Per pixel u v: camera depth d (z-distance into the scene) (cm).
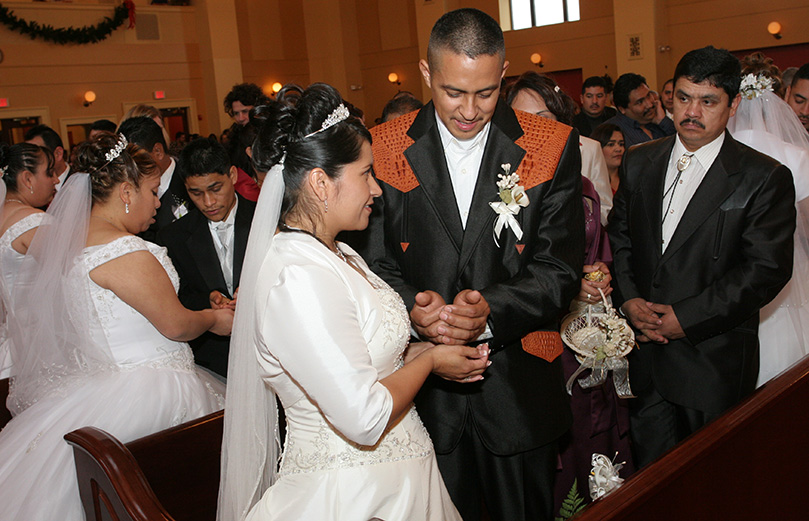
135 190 232
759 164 222
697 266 231
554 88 252
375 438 132
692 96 221
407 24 1478
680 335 229
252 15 1481
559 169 191
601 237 255
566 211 192
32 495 209
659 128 562
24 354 231
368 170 153
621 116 537
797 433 193
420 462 158
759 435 179
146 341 236
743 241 223
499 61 172
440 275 191
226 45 1350
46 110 1189
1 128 1149
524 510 201
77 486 212
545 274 184
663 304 237
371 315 148
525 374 195
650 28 1137
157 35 1319
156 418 229
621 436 261
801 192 259
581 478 253
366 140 151
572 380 234
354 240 202
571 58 1298
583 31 1275
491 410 193
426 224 192
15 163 301
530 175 189
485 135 195
